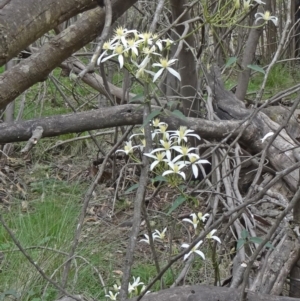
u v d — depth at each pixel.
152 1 5.20
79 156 5.81
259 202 3.32
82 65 4.62
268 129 3.89
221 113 4.33
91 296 3.22
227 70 5.77
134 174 5.01
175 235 4.01
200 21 4.23
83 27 1.43
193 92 4.39
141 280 3.49
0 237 4.07
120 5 1.72
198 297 1.95
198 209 4.14
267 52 7.69
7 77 1.31
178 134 2.20
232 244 3.33
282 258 2.67
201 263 3.37
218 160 3.56
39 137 1.98
